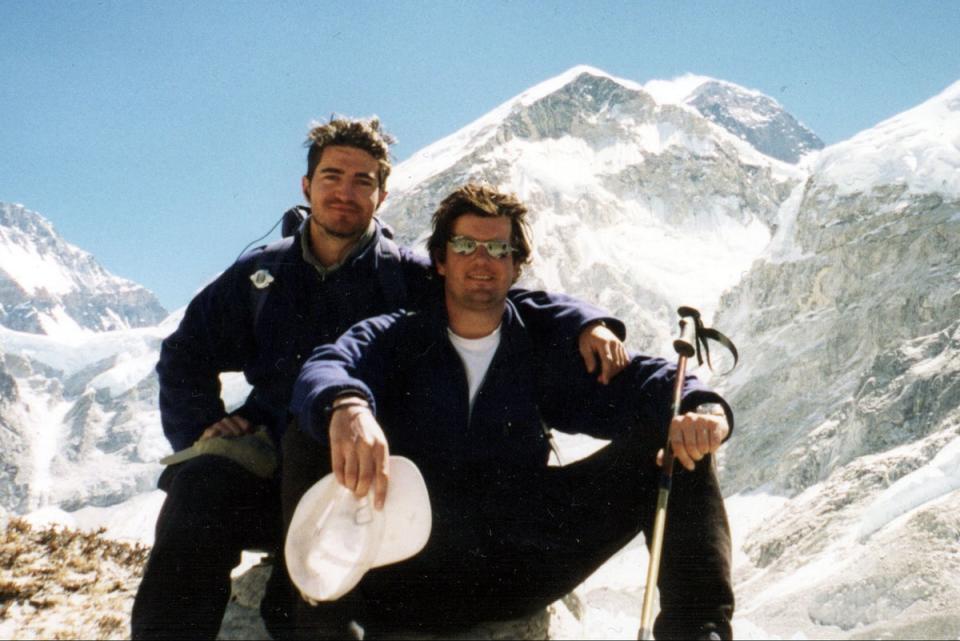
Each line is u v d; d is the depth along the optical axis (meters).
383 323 3.06
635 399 3.01
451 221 3.07
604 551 2.93
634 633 3.21
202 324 3.34
